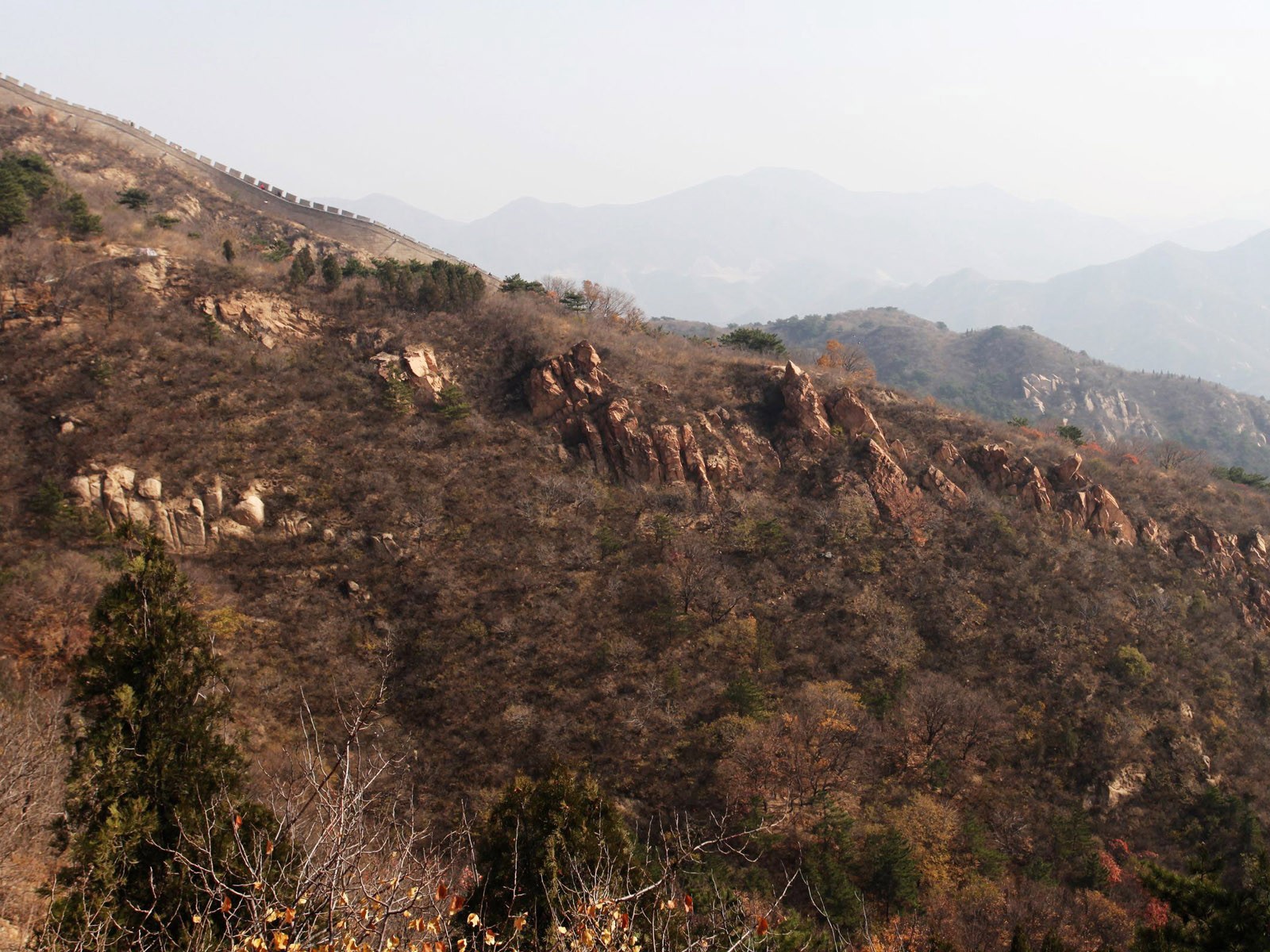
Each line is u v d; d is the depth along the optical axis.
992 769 42.75
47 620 35.72
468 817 34.72
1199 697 47.94
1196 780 43.78
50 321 52.03
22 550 40.50
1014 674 47.28
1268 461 160.12
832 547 53.09
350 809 11.90
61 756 22.17
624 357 63.25
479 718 40.50
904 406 65.06
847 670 46.06
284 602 44.44
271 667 40.50
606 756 39.34
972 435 63.00
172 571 18.30
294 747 35.53
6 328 51.16
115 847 14.76
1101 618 50.50
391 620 44.81
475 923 11.09
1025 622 50.03
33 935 13.39
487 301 67.44
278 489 49.00
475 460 54.28
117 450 47.03
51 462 45.75
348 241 93.56
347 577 46.25
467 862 21.67
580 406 58.38
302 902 9.76
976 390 180.62
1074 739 43.97
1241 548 59.03
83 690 17.23
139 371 51.41
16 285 53.25
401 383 56.06
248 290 59.25
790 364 61.91
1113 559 54.81
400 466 52.31
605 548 50.53
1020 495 58.34
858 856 35.09
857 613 49.22
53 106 88.12
